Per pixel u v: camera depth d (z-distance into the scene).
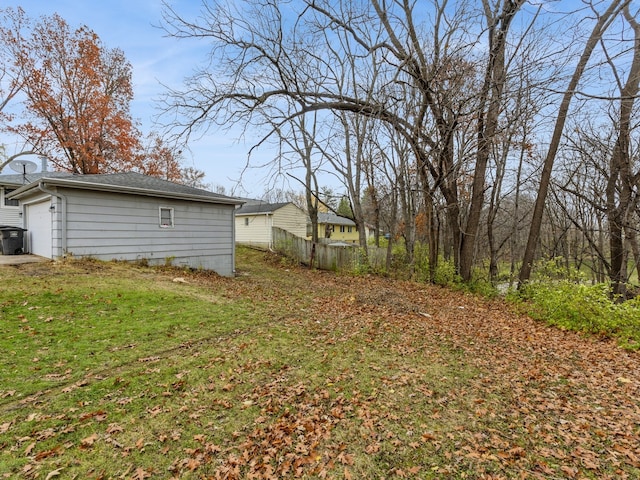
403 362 4.55
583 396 3.69
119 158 20.19
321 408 3.29
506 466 2.50
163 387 3.54
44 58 17.48
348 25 9.94
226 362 4.25
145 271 9.23
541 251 18.45
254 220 23.33
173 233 11.08
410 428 2.98
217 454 2.58
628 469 2.47
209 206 12.16
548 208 16.84
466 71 9.14
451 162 11.42
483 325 6.86
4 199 14.72
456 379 4.06
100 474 2.33
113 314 5.67
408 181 13.85
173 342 4.80
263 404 3.32
